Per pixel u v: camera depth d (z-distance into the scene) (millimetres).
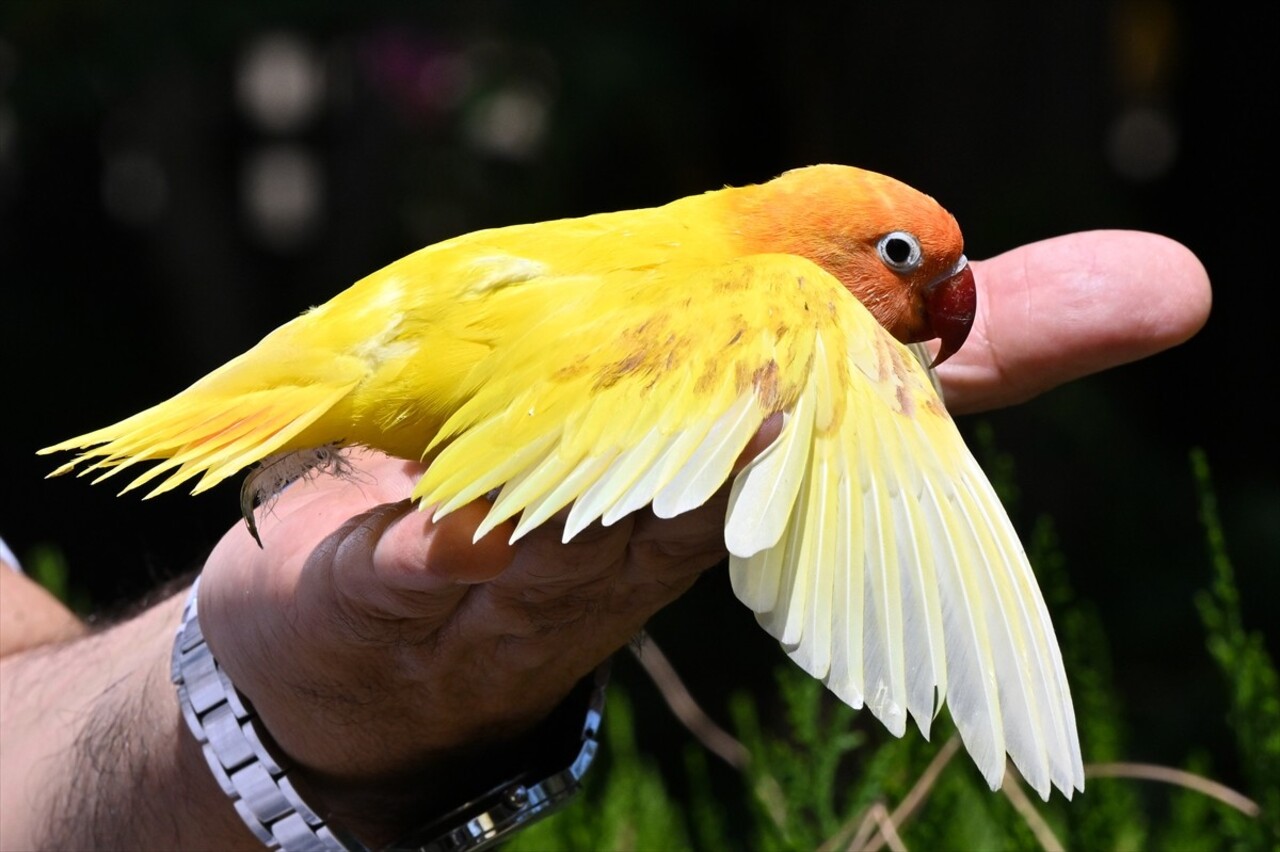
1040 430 1517
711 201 1000
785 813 1053
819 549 923
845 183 1001
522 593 944
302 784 978
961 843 1043
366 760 977
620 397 933
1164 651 1495
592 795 1148
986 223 1567
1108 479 1568
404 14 1513
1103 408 1580
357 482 994
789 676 1065
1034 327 999
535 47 1589
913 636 921
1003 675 921
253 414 950
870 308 1001
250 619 967
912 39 1586
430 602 942
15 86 1477
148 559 1090
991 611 925
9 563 1085
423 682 962
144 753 998
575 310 945
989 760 915
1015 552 931
